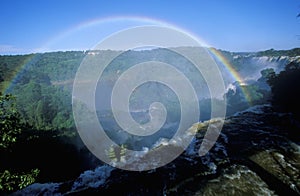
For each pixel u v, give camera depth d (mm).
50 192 13000
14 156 16344
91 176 14273
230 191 11641
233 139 18641
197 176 13156
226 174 13195
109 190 12609
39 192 13047
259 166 14094
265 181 12484
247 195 11352
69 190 13086
